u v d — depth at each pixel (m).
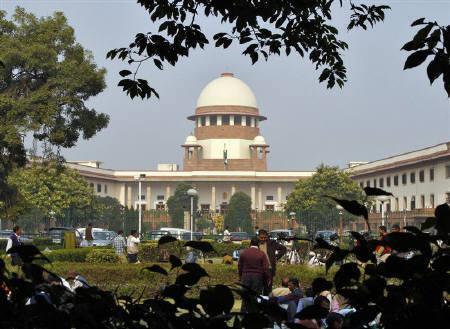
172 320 3.54
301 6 9.72
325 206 71.31
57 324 3.28
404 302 3.46
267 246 17.84
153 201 115.38
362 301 3.54
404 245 3.52
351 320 3.55
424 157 74.50
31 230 74.88
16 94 43.31
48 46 43.72
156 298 3.74
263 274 16.58
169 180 113.38
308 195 82.75
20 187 73.75
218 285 3.62
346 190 81.06
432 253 3.50
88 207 79.94
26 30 43.97
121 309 3.47
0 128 41.44
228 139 122.44
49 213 76.06
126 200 114.00
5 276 3.50
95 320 3.37
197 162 120.06
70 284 7.20
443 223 3.50
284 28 10.64
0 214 46.06
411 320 3.36
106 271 23.03
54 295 3.43
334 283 3.74
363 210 3.73
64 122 43.44
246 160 120.00
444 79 4.09
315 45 11.66
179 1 10.16
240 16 9.88
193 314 3.57
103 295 3.49
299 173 113.62
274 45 10.77
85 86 43.47
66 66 42.53
